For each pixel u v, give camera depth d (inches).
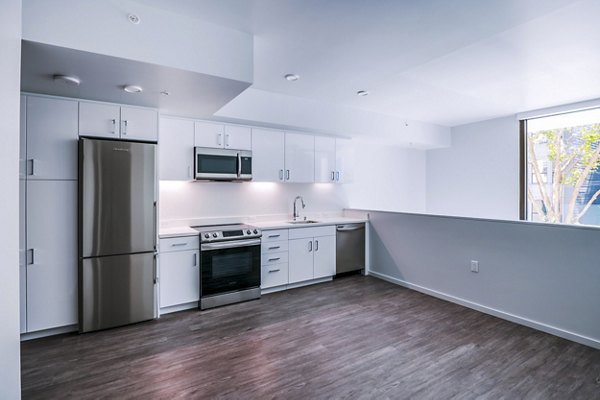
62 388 80.7
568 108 172.1
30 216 105.8
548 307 111.6
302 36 97.0
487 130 211.5
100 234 114.3
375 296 152.7
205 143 146.7
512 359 94.4
